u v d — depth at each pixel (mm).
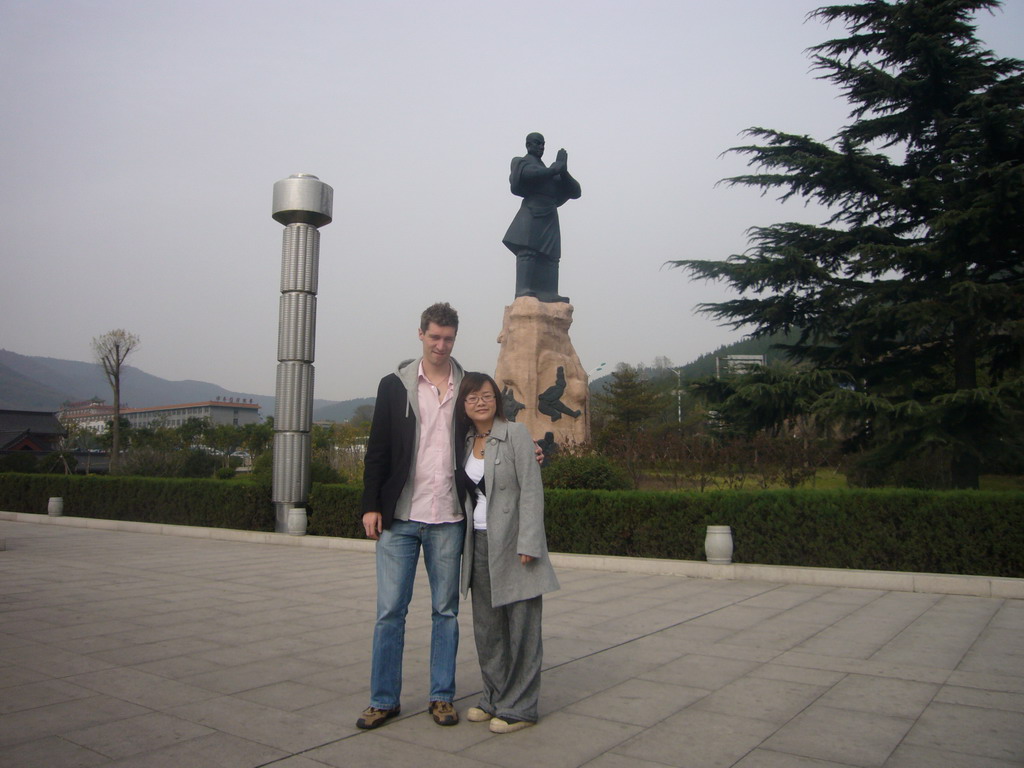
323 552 11938
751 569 8828
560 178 17578
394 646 3730
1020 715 3773
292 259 13727
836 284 17438
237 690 4273
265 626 6109
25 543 13203
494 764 3164
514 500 3785
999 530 8320
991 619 6379
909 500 8773
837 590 8055
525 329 16719
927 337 16984
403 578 3783
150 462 26016
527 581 3678
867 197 18016
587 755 3268
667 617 6500
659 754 3273
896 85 16906
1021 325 14664
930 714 3801
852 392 15547
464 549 3855
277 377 13820
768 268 17000
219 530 13961
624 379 38406
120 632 5859
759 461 15820
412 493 3814
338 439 38375
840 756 3232
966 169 15844
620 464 15438
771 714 3824
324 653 5176
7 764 3139
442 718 3662
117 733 3541
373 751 3320
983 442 15516
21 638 5633
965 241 15836
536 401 16516
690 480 16469
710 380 18234
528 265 17547
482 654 3809
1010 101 15266
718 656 5078
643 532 10117
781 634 5789
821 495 9219
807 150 18141
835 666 4793
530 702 3650
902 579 8047
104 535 14797
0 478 19906
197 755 3258
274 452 13789
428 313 3949
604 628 6027
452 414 3943
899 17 17109
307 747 3367
